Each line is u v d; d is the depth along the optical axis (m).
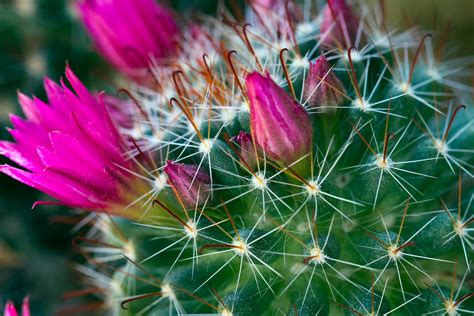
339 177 0.12
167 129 0.12
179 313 0.12
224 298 0.11
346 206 0.12
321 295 0.11
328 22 0.12
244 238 0.11
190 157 0.12
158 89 0.13
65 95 0.12
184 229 0.12
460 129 0.12
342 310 0.11
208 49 0.13
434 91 0.13
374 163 0.11
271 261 0.11
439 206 0.12
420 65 0.13
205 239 0.12
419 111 0.12
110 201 0.12
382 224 0.12
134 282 0.12
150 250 0.12
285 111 0.11
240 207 0.12
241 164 0.11
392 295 0.12
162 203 0.12
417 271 0.12
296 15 0.14
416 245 0.12
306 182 0.11
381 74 0.12
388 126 0.12
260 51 0.13
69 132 0.12
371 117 0.12
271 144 0.11
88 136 0.12
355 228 0.12
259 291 0.11
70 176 0.11
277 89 0.11
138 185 0.12
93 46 0.15
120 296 0.12
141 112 0.13
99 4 0.13
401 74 0.12
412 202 0.12
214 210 0.12
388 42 0.13
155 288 0.12
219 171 0.12
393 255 0.11
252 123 0.11
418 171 0.12
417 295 0.11
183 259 0.12
